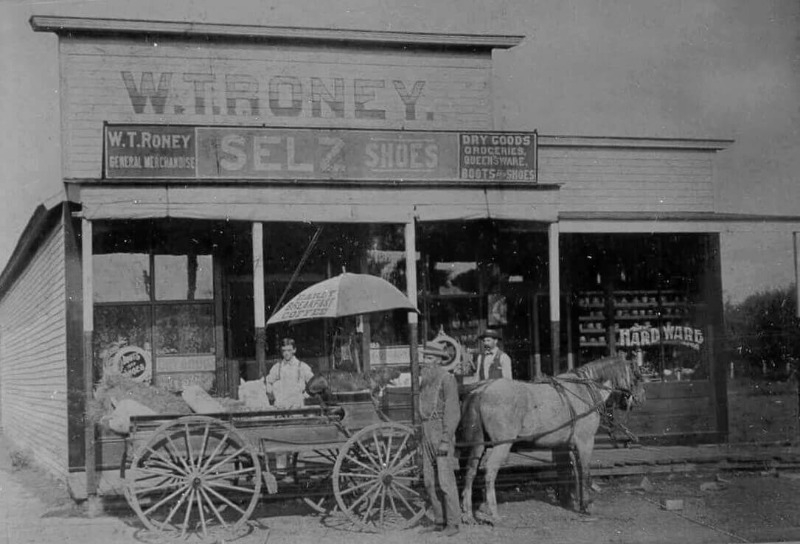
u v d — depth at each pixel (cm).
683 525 869
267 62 1262
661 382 1259
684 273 1316
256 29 1246
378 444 820
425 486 821
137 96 1213
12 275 1497
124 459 834
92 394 928
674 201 1352
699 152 1366
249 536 805
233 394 1164
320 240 1210
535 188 1072
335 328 1212
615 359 949
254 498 790
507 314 1270
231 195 985
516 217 1064
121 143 973
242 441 790
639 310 1300
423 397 826
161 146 985
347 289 873
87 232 949
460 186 1048
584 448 903
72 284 1028
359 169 1055
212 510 807
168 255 1162
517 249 1280
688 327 1304
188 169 991
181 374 1154
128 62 1214
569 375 925
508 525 859
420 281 1244
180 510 902
